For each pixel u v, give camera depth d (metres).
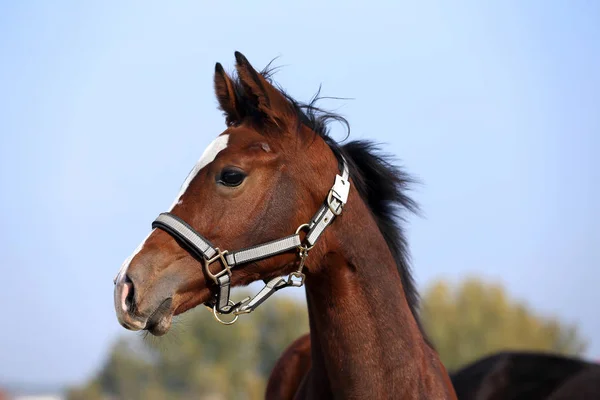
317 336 5.62
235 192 5.20
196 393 60.38
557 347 48.12
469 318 47.09
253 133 5.43
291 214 5.33
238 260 5.16
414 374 5.45
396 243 6.04
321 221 5.39
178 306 5.10
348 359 5.41
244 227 5.19
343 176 5.57
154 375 66.88
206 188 5.21
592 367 8.15
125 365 69.44
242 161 5.25
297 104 5.72
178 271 5.06
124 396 67.88
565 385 7.95
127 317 4.81
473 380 8.36
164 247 5.07
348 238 5.51
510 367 8.36
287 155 5.39
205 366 59.03
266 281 5.49
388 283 5.59
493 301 48.78
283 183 5.33
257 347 58.44
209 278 5.15
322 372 5.64
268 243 5.25
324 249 5.41
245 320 58.09
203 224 5.14
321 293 5.51
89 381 73.19
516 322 47.84
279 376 7.67
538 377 8.18
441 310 48.00
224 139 5.40
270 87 5.40
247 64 5.32
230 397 57.53
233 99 5.61
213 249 5.11
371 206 6.04
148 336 5.36
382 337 5.44
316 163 5.47
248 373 58.59
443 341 45.97
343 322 5.44
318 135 5.66
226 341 59.09
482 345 45.75
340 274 5.45
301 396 6.15
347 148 6.02
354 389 5.38
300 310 57.16
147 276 4.94
